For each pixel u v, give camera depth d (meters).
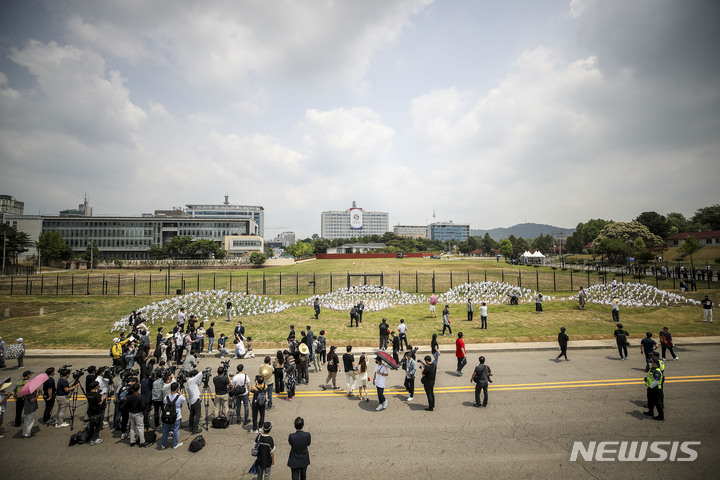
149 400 11.91
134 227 134.88
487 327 26.09
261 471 8.29
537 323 27.02
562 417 12.34
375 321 28.56
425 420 12.34
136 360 16.80
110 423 12.54
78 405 14.07
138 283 56.31
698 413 12.40
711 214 109.00
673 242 98.06
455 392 14.91
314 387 15.80
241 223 140.50
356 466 9.61
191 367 14.18
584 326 26.02
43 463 9.91
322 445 10.73
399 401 14.12
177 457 10.25
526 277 56.28
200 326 21.03
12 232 86.12
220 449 10.69
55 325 28.47
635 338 22.86
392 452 10.30
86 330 27.05
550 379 16.08
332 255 121.25
